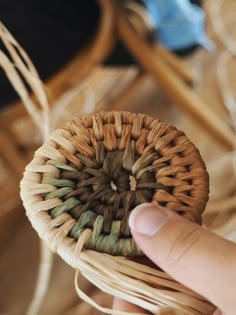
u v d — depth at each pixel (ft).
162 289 0.42
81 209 0.42
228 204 1.27
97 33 1.03
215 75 1.56
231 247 0.41
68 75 0.99
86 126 0.47
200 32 1.19
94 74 1.58
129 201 0.43
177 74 1.33
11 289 1.27
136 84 1.48
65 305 1.21
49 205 0.42
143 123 0.47
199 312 0.42
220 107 1.50
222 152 1.38
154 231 0.41
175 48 1.21
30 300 1.25
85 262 0.41
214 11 1.69
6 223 1.34
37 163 0.45
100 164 0.45
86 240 0.41
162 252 0.41
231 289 0.40
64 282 1.24
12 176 1.23
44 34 1.00
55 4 1.03
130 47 1.14
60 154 0.45
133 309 0.47
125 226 0.42
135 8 1.09
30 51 0.98
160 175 0.44
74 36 1.01
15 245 1.32
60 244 0.41
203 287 0.41
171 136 0.46
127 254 0.41
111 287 0.42
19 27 0.99
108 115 0.48
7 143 1.16
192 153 0.45
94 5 1.06
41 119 0.75
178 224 0.41
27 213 0.43
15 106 1.01
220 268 0.40
